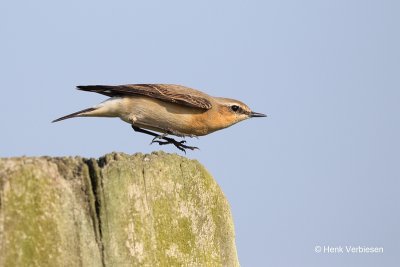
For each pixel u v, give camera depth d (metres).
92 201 8.91
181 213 9.89
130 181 9.30
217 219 10.45
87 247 8.73
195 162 10.31
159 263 9.36
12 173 8.41
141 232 9.23
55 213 8.59
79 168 8.96
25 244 8.30
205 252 10.09
